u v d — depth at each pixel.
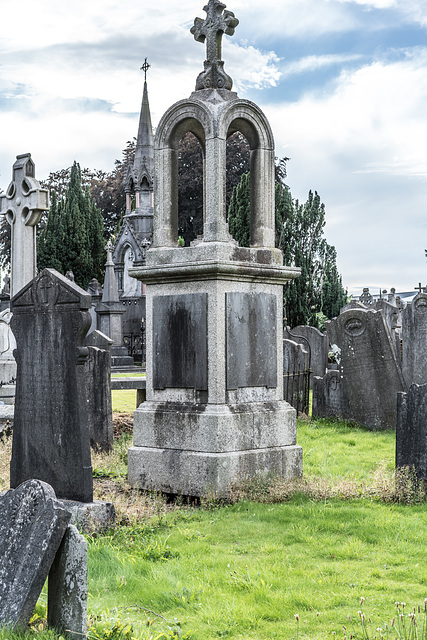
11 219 14.41
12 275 14.40
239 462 7.68
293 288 31.30
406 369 15.55
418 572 5.34
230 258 7.78
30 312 6.95
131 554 5.72
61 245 42.97
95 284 32.09
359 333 13.26
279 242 31.52
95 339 11.80
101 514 6.36
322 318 32.94
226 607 4.64
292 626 4.40
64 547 4.02
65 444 6.60
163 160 8.41
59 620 4.03
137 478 8.11
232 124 8.46
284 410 8.28
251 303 8.04
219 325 7.69
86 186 45.56
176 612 4.68
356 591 4.96
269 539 6.27
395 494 7.64
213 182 7.84
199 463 7.60
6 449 10.05
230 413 7.68
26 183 14.04
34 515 4.10
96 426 10.33
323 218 34.16
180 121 8.27
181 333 7.95
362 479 8.50
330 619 4.50
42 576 3.91
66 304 6.59
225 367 7.74
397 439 7.85
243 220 31.73
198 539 6.23
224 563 5.55
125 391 18.25
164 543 5.99
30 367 6.95
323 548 5.97
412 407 7.74
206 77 8.30
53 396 6.72
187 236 48.38
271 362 8.27
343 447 11.20
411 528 6.50
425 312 15.24
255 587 5.00
